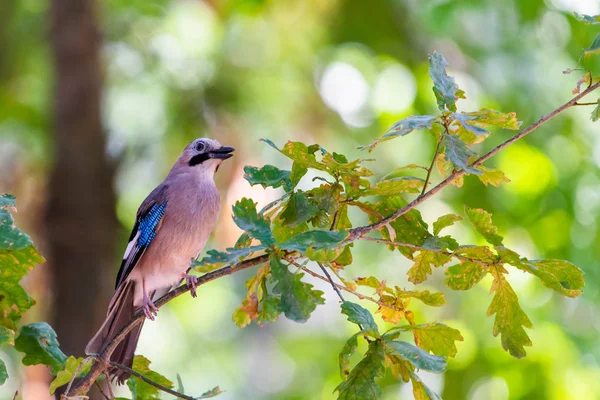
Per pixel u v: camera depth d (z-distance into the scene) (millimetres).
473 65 14578
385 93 14883
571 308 13266
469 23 14828
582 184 13664
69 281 11688
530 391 11906
